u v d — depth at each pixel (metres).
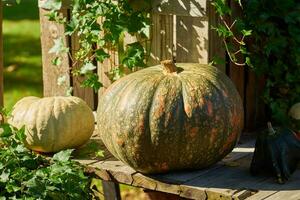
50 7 5.68
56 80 5.99
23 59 10.47
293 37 5.35
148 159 4.66
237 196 4.40
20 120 5.25
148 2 5.32
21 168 4.95
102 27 5.47
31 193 4.79
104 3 5.38
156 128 4.59
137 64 5.45
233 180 4.65
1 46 5.93
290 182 4.64
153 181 4.70
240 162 4.95
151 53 5.47
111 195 5.18
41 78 9.66
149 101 4.62
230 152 4.93
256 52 5.41
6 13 13.22
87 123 5.28
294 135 4.76
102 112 4.82
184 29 5.26
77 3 5.45
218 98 4.65
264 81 5.61
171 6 5.23
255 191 4.50
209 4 5.11
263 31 5.29
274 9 5.29
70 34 5.50
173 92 4.62
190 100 4.60
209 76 4.75
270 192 4.49
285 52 5.39
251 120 5.59
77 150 5.30
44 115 5.20
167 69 4.77
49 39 5.95
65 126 5.18
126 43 5.60
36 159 5.12
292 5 5.29
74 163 4.99
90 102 5.94
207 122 4.60
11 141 5.15
